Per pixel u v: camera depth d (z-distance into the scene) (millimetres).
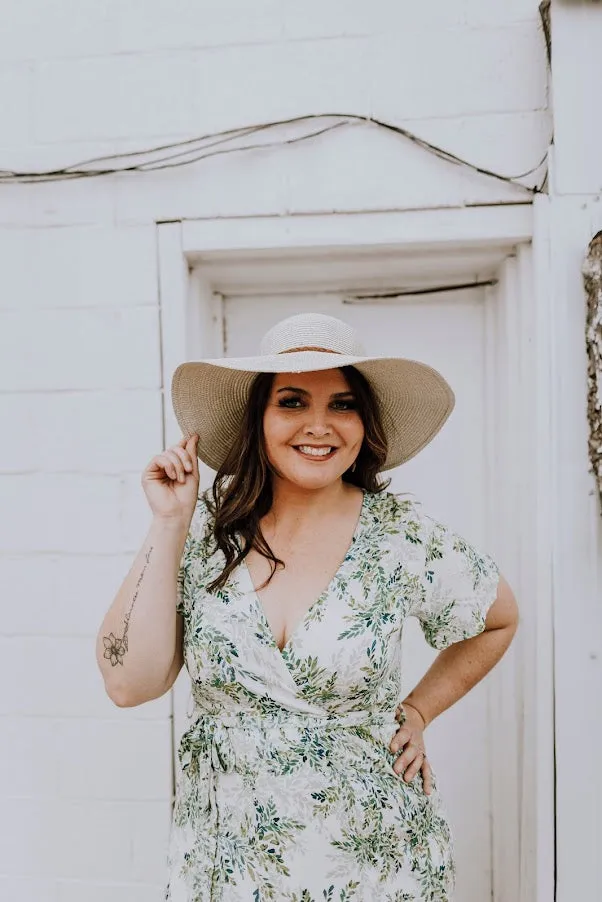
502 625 1292
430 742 1801
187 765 1145
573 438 1524
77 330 1647
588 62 1490
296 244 1594
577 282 1519
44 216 1645
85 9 1612
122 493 1646
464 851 1783
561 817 1529
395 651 1144
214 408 1267
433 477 1808
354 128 1572
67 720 1671
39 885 1680
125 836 1660
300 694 1073
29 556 1670
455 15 1543
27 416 1662
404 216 1574
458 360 1794
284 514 1188
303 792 1042
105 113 1620
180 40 1595
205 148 1600
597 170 1503
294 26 1568
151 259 1626
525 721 1623
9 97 1636
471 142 1552
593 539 1523
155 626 1112
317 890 1033
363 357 1076
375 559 1144
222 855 1061
